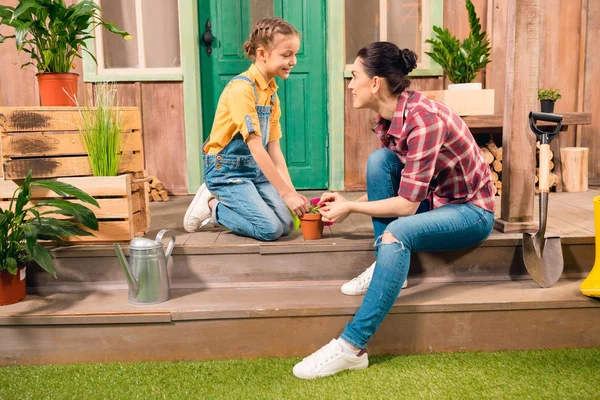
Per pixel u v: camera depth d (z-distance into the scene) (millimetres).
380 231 1980
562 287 2098
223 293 2109
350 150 3557
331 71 3449
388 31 3527
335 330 1951
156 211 3025
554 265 2088
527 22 2176
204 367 1890
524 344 1993
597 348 1997
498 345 1988
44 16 2346
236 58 3527
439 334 1970
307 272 2191
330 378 1777
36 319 1912
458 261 2189
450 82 3521
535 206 2936
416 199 1771
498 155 3447
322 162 3607
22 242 2066
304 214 2205
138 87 3484
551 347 1999
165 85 3502
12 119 2119
